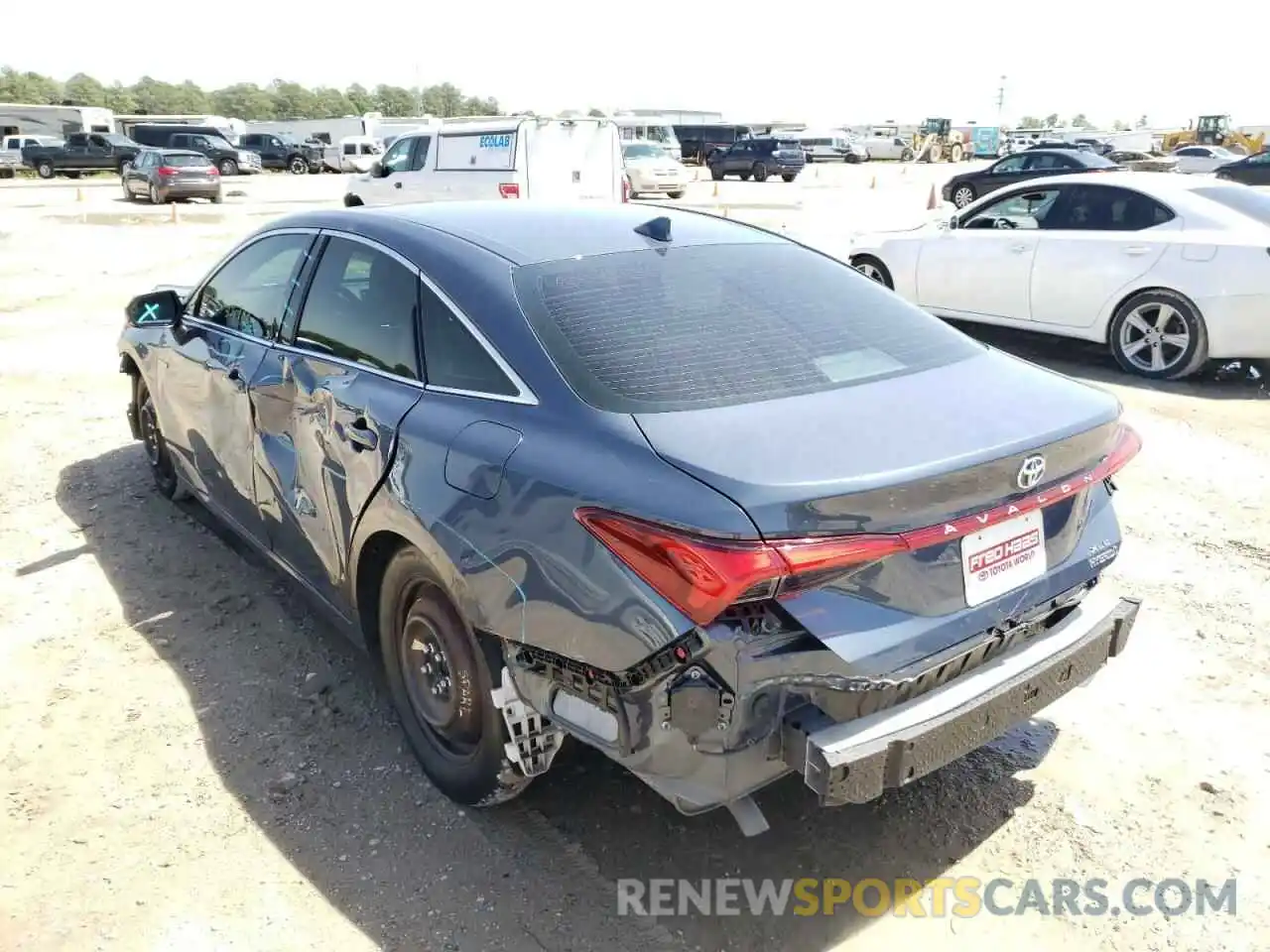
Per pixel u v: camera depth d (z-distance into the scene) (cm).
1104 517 289
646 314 284
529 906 266
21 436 653
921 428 243
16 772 318
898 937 258
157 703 355
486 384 274
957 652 241
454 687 285
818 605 221
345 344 332
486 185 1834
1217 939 258
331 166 4694
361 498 301
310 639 400
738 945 255
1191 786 315
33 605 425
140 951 250
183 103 17738
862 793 222
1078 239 826
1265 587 446
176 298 473
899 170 4862
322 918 261
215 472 429
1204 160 3791
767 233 367
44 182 3853
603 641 227
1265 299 736
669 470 225
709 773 222
